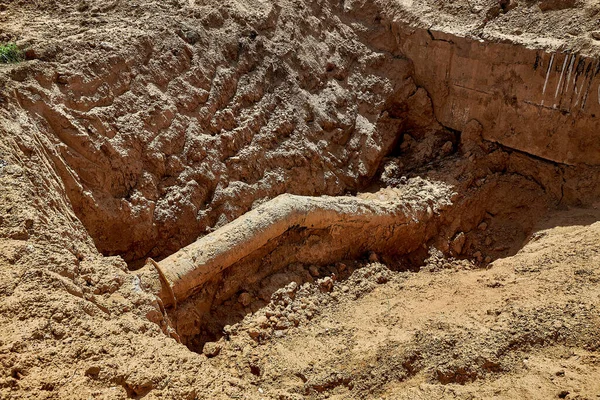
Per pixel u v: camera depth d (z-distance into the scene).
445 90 8.11
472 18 7.89
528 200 7.50
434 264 7.16
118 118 5.65
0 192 4.00
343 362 4.66
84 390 2.87
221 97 6.62
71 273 3.77
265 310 5.56
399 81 8.27
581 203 7.07
